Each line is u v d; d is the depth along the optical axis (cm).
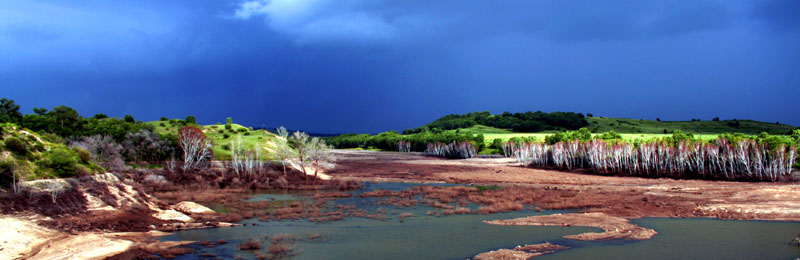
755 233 3491
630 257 2817
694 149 9281
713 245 3112
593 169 10469
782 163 7781
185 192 6253
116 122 10962
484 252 2986
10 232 3056
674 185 7375
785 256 2833
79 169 4434
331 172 10288
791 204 4675
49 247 2928
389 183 8250
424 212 4806
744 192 5688
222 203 5462
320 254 2955
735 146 8544
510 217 4438
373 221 4256
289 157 9288
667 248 3041
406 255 2934
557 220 4125
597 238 3366
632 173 9550
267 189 7119
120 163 7488
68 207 3866
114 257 2798
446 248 3120
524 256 2856
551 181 8350
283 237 3450
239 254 2934
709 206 4756
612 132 15725
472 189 6969
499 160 15150
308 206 5209
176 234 3591
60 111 10462
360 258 2862
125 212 4106
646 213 4481
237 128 13062
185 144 8312
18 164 4072
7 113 10519
